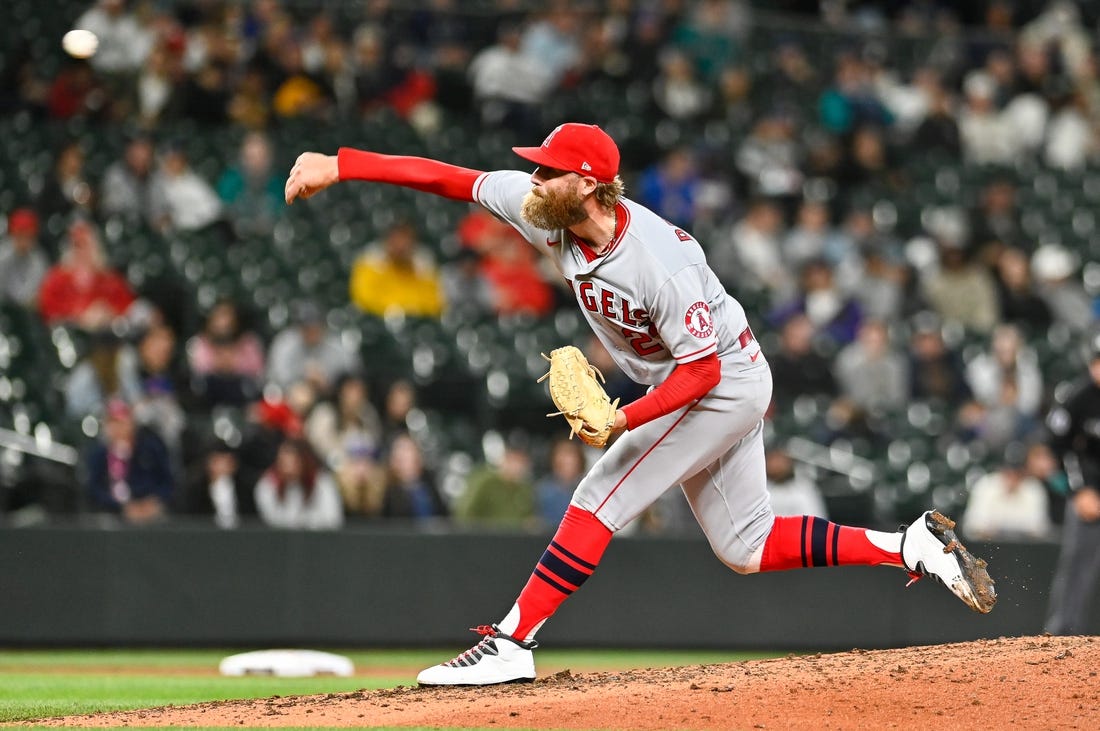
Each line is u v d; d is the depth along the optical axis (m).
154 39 49.81
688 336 16.56
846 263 50.81
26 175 47.25
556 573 17.89
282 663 29.42
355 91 53.44
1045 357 49.50
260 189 47.78
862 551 17.88
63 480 35.97
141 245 44.72
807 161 56.53
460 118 54.94
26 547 33.19
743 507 18.11
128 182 45.34
